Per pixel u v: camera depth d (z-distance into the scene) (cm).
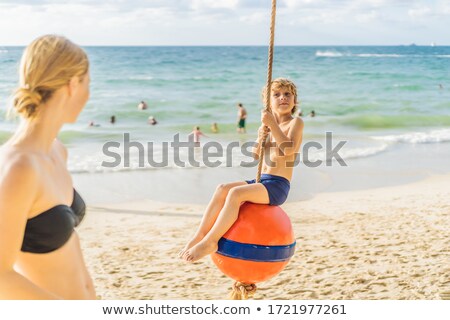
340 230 852
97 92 3566
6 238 196
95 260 724
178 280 647
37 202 206
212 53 9188
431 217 927
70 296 220
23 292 196
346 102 3319
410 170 1422
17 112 208
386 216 942
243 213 405
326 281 624
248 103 3192
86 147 1772
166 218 971
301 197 1129
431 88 4009
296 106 512
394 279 624
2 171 200
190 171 1388
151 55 8156
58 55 208
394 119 2527
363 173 1382
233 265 399
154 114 2744
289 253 405
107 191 1179
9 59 5169
